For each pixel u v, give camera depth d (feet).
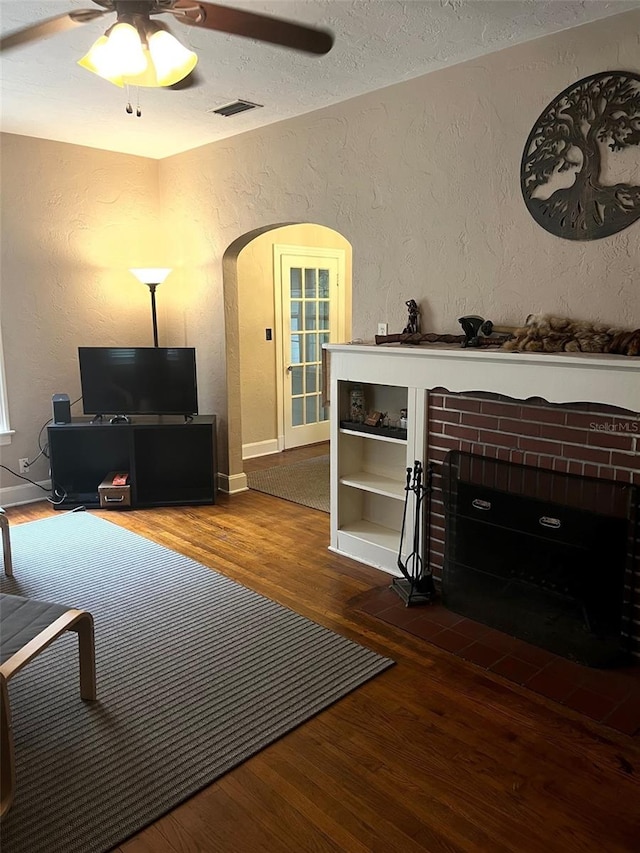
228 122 13.30
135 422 15.26
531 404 9.08
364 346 10.93
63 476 16.01
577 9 8.10
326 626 9.61
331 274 21.53
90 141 15.05
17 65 9.96
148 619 9.81
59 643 9.12
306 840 5.77
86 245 15.96
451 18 8.34
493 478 9.59
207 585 11.01
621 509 8.28
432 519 10.71
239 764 6.72
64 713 7.55
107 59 6.13
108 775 6.55
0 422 15.26
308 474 18.07
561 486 8.87
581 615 8.68
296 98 11.69
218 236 15.42
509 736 7.15
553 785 6.41
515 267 9.75
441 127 10.36
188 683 8.15
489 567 9.64
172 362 15.20
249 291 19.13
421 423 10.46
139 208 16.75
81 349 15.28
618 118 8.37
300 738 7.13
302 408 21.39
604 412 8.36
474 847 5.68
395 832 5.85
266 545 12.87
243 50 9.32
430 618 9.83
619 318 8.71
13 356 15.17
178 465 15.57
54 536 13.39
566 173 8.96
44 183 15.03
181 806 6.16
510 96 9.43
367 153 11.59
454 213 10.41
